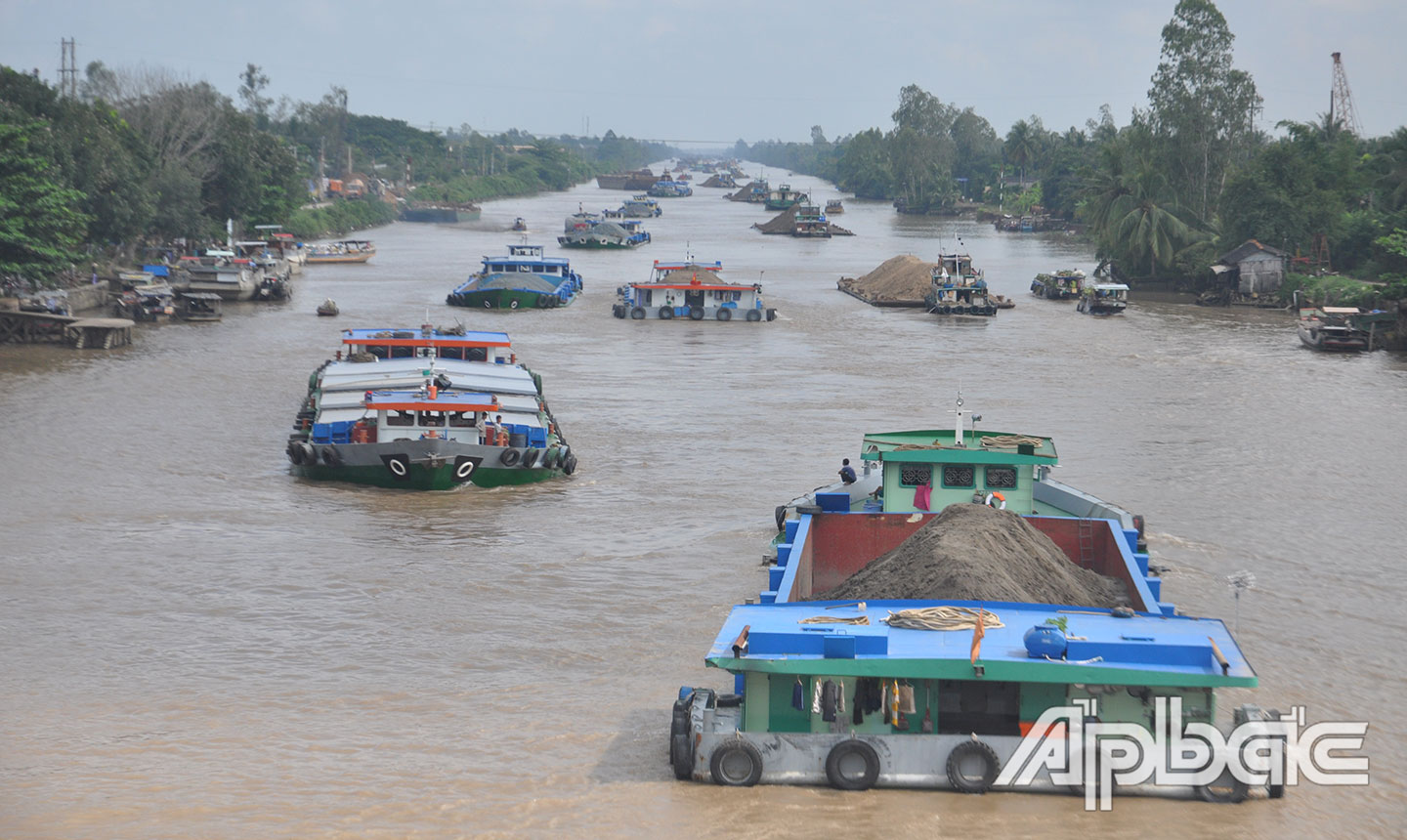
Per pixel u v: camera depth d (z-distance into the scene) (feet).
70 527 173.17
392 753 102.89
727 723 97.25
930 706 93.91
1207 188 652.89
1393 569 158.10
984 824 88.28
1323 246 560.61
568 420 256.32
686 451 227.20
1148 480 205.16
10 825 89.30
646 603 144.25
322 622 137.18
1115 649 91.09
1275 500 192.24
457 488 199.62
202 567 156.46
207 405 265.54
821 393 291.17
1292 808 92.53
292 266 600.39
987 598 103.35
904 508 142.41
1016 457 138.82
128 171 488.44
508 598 146.00
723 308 443.32
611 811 90.89
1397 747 105.50
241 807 92.63
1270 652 129.08
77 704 113.80
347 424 210.18
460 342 272.92
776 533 172.45
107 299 444.96
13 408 255.91
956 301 464.24
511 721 110.32
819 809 90.22
